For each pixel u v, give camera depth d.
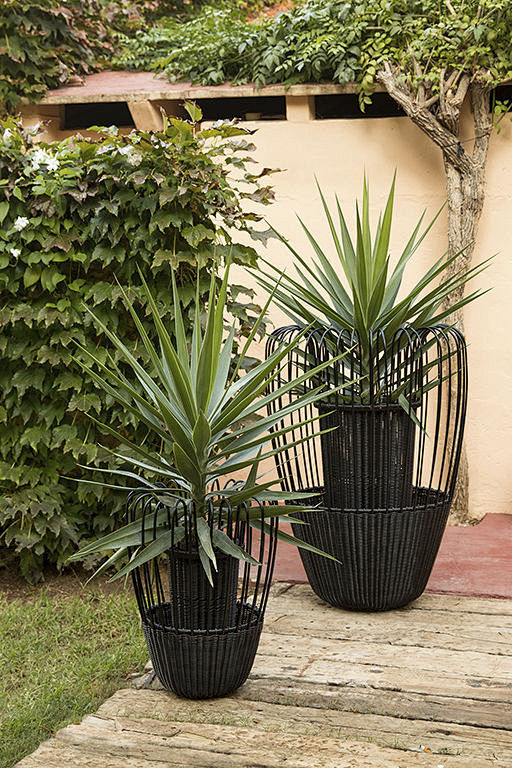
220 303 2.92
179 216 4.04
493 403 5.02
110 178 4.02
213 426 2.89
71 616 3.81
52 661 3.37
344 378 3.64
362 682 2.98
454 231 4.88
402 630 3.45
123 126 6.45
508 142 4.90
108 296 4.09
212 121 5.87
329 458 3.60
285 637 3.42
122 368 4.24
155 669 2.99
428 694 2.88
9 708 3.00
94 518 4.36
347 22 4.95
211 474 2.89
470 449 5.06
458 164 4.81
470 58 4.64
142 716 2.81
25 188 4.09
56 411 4.24
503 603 3.72
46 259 4.07
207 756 2.53
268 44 5.12
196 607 2.85
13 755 2.70
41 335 4.20
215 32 5.34
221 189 4.11
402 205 5.07
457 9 4.77
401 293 5.11
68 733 2.68
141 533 2.91
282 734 2.65
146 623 2.94
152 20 7.79
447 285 3.70
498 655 3.18
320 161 5.16
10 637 3.59
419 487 3.84
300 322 3.91
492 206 4.95
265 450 5.24
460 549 4.43
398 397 3.54
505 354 4.99
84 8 6.29
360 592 3.62
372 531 3.54
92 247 4.20
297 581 4.09
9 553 4.54
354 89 4.95
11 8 5.51
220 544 2.81
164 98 5.30
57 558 4.37
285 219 5.24
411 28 4.78
